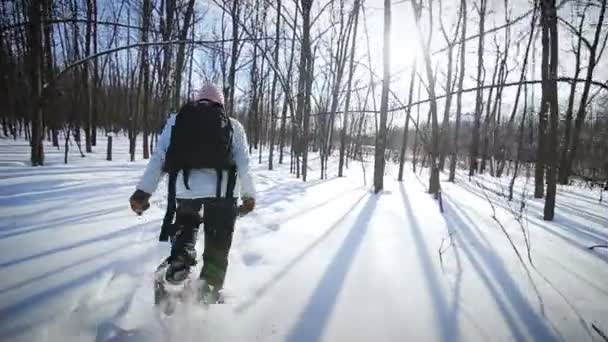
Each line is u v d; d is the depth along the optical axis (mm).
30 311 1614
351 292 2141
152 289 1987
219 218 1869
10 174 5457
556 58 5793
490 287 2334
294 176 10266
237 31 10484
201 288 1798
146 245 2646
